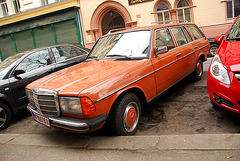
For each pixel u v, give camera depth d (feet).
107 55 12.34
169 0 39.09
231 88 8.57
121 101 9.11
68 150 9.07
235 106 8.59
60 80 9.63
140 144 8.51
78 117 8.28
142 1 40.73
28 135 11.19
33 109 10.29
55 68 16.66
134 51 11.58
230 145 7.51
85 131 8.00
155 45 11.62
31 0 50.62
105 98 8.43
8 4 54.34
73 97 8.13
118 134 9.28
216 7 36.37
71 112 8.33
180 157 7.40
